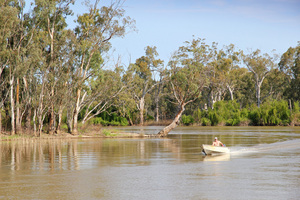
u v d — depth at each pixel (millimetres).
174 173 19875
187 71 51750
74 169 21562
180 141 43938
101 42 52125
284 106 93812
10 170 21375
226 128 82875
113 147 35938
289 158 26188
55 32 51938
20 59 47500
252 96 121188
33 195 14992
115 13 51594
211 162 24281
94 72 51844
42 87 49281
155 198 14430
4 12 44656
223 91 117312
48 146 37531
